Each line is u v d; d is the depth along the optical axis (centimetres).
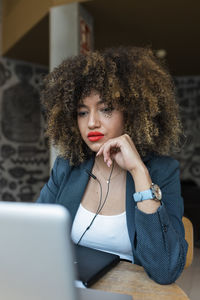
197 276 220
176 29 366
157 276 80
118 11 316
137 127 108
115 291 74
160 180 103
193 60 487
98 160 117
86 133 110
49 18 328
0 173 461
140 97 107
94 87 104
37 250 46
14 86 477
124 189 110
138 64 110
